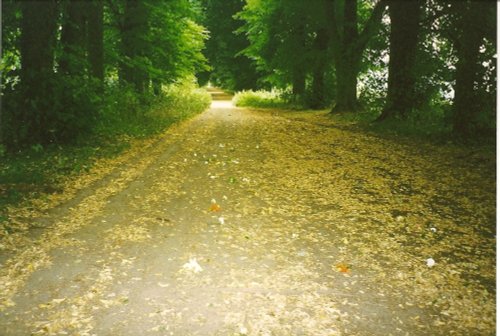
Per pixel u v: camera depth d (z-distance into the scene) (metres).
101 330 3.61
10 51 11.49
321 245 5.48
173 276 4.58
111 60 19.36
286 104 29.73
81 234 5.68
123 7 20.62
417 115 14.36
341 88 21.55
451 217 6.52
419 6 14.09
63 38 12.91
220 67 52.62
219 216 6.51
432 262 4.91
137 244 5.41
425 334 3.62
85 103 11.41
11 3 10.83
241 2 43.34
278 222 6.29
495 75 11.21
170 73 24.53
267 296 4.20
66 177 8.39
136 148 11.70
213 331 3.63
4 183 7.79
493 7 10.85
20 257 4.95
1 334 3.53
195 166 9.78
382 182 8.48
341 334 3.61
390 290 4.36
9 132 10.53
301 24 25.66
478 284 4.48
